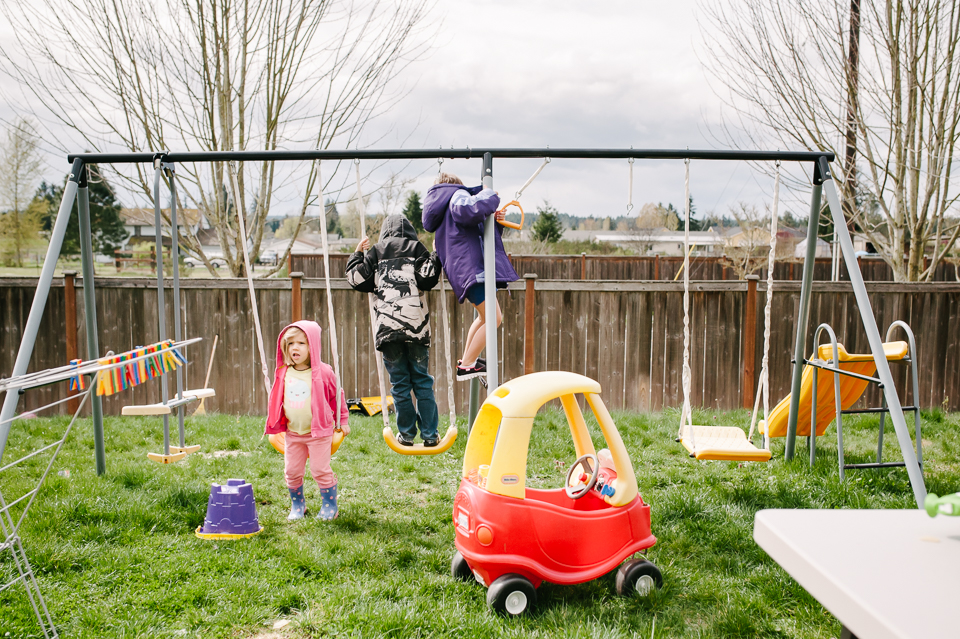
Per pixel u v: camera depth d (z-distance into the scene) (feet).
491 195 14.58
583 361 30.63
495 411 12.60
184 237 38.06
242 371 30.68
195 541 14.15
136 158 17.56
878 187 34.86
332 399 15.88
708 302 30.35
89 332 18.80
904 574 4.44
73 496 15.97
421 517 15.71
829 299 30.07
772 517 5.58
